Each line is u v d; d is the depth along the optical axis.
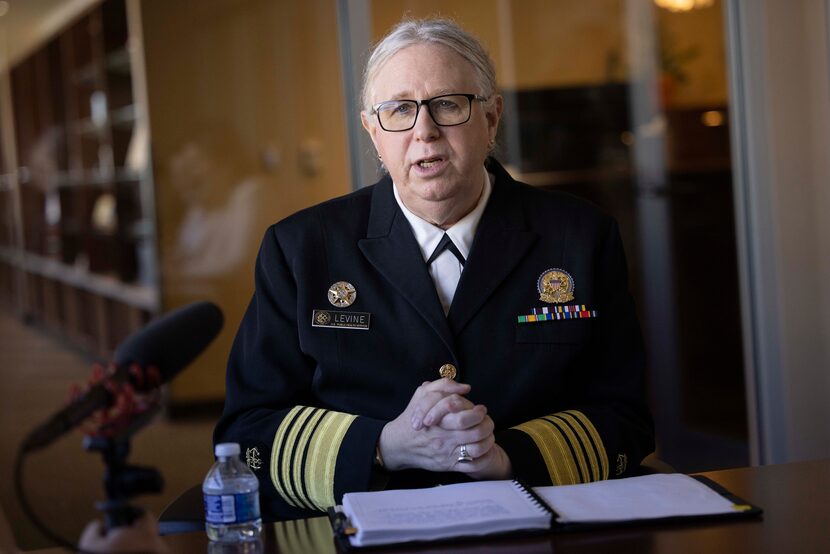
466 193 1.56
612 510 1.18
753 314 3.05
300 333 1.56
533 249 1.61
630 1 3.46
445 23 1.57
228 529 1.15
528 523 1.13
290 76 2.76
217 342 2.77
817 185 2.98
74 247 2.78
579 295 1.58
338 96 2.77
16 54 2.75
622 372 1.62
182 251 2.77
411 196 1.56
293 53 2.76
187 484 2.70
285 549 1.13
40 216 2.78
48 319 2.76
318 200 2.79
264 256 1.64
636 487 1.28
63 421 0.91
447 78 1.50
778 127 2.96
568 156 3.46
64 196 2.81
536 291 1.58
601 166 3.50
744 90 3.01
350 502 1.21
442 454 1.38
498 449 1.40
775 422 3.03
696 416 3.57
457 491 1.25
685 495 1.23
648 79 3.48
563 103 3.44
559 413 1.53
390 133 1.53
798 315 3.00
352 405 1.54
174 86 2.72
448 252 1.59
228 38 2.73
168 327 1.04
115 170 2.80
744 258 3.07
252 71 2.75
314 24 2.76
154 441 2.68
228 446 1.17
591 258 1.61
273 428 1.51
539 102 3.41
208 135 2.74
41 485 2.52
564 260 1.60
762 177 2.99
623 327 1.63
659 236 3.55
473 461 1.37
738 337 3.44
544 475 1.41
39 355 2.74
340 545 1.13
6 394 2.70
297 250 1.61
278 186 2.78
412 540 1.10
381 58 1.54
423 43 1.52
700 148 3.46
